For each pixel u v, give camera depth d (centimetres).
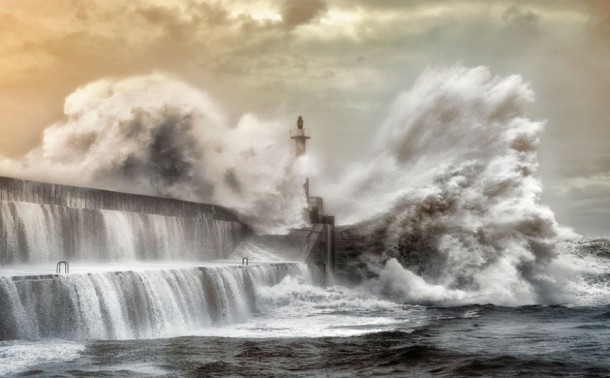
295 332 2736
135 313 2461
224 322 2962
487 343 2508
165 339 2416
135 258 3356
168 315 2608
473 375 2005
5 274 2236
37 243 2862
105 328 2331
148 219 3456
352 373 2016
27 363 1891
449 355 2259
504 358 2216
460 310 3603
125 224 3306
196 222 3809
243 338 2528
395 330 2834
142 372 1888
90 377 1802
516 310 3612
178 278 2714
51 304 2180
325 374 1997
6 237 2733
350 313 3384
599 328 2927
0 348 1994
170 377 1862
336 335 2661
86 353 2047
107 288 2359
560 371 2050
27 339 2109
